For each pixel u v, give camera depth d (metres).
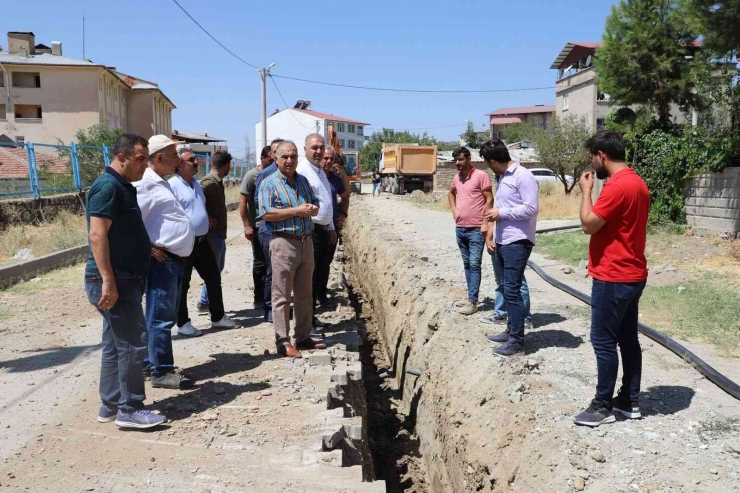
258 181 7.77
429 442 7.05
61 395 5.47
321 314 8.38
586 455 4.25
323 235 7.46
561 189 27.62
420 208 27.83
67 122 43.78
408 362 8.99
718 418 4.82
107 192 4.36
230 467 4.17
